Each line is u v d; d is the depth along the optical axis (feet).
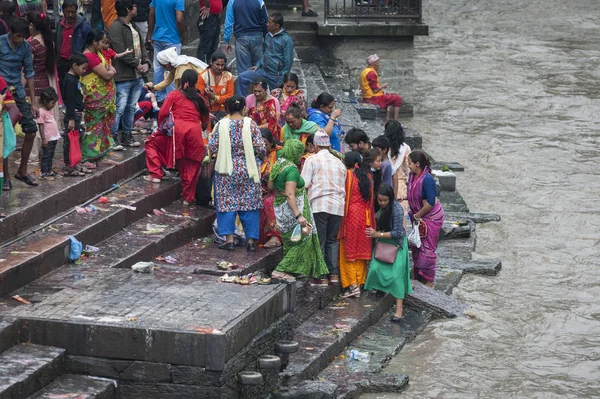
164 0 136.56
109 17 140.77
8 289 85.66
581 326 109.91
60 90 123.75
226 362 76.79
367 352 99.40
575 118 207.10
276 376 86.74
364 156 108.68
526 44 271.49
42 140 104.63
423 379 95.86
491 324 109.29
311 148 111.55
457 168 169.99
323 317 103.91
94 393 75.72
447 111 210.38
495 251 133.90
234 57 164.76
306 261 101.71
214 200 106.83
